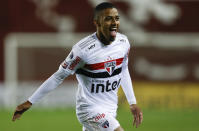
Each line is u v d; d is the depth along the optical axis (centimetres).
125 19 6334
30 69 6325
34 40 6331
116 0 6316
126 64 2266
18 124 4491
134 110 2244
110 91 2180
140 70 6241
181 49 6344
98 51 2102
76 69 2130
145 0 6353
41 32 6331
